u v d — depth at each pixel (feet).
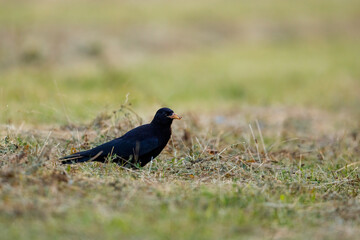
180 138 38.73
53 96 58.54
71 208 23.13
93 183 27.02
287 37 144.05
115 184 26.78
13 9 133.18
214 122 53.47
